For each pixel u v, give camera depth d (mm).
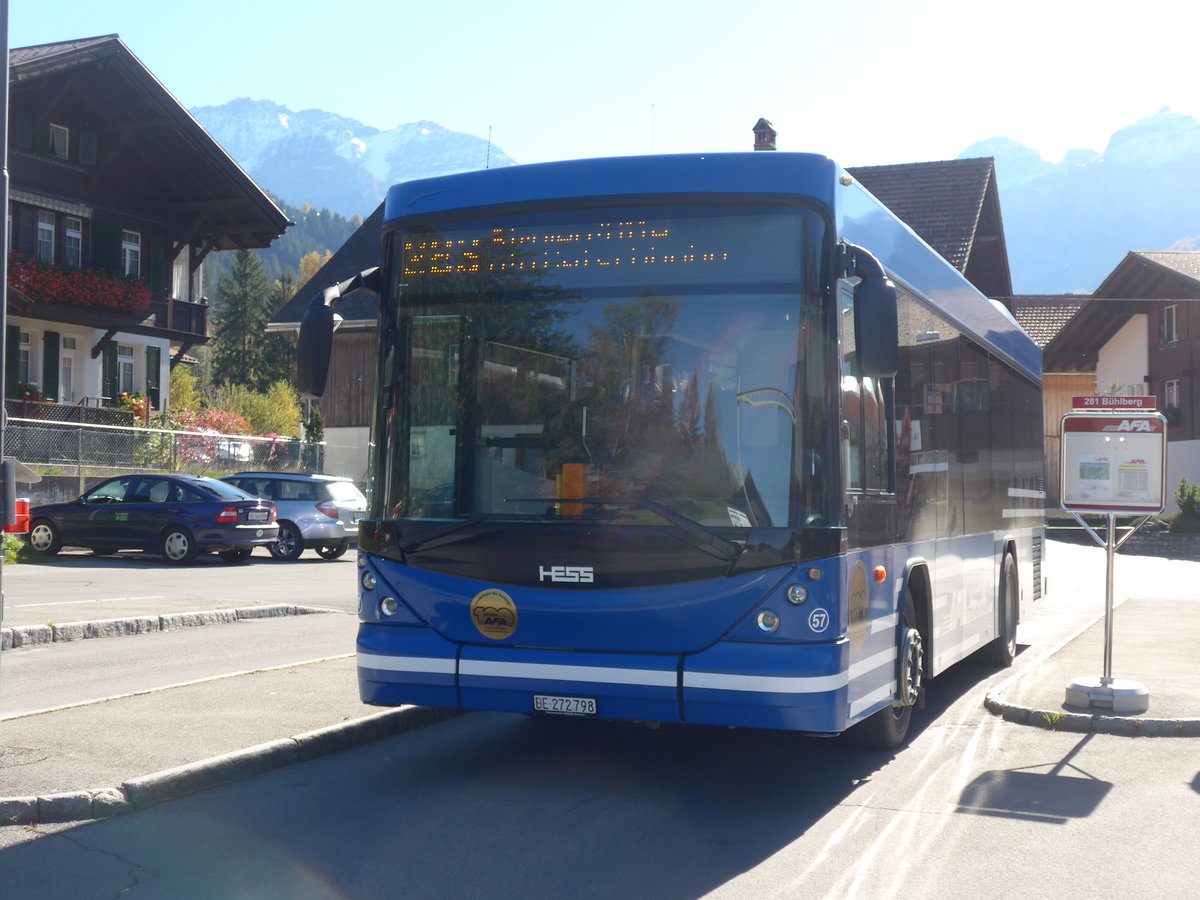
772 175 6332
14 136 35719
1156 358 53125
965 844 5695
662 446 6289
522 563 6355
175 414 38969
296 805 6258
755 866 5316
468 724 8492
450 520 6562
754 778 6996
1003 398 11609
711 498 6188
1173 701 8953
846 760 7488
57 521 23828
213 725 7609
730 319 6305
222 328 106500
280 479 26078
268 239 42875
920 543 7961
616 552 6207
